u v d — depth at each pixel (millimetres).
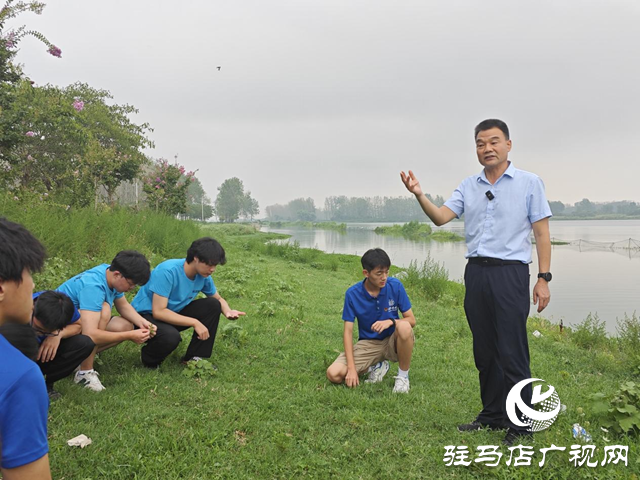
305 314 7195
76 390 3492
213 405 3502
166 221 13055
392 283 4195
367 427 3305
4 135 8414
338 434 3203
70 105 11219
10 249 1350
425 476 2783
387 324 4070
